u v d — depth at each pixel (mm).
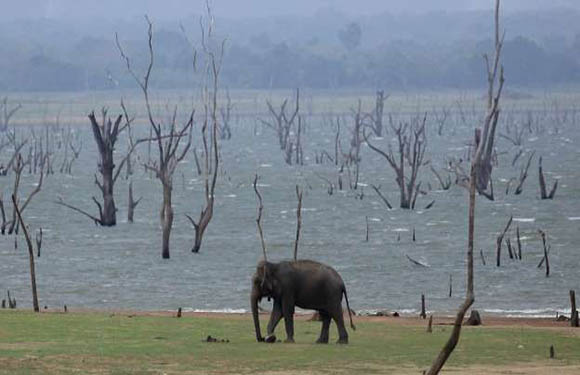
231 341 74875
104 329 81062
